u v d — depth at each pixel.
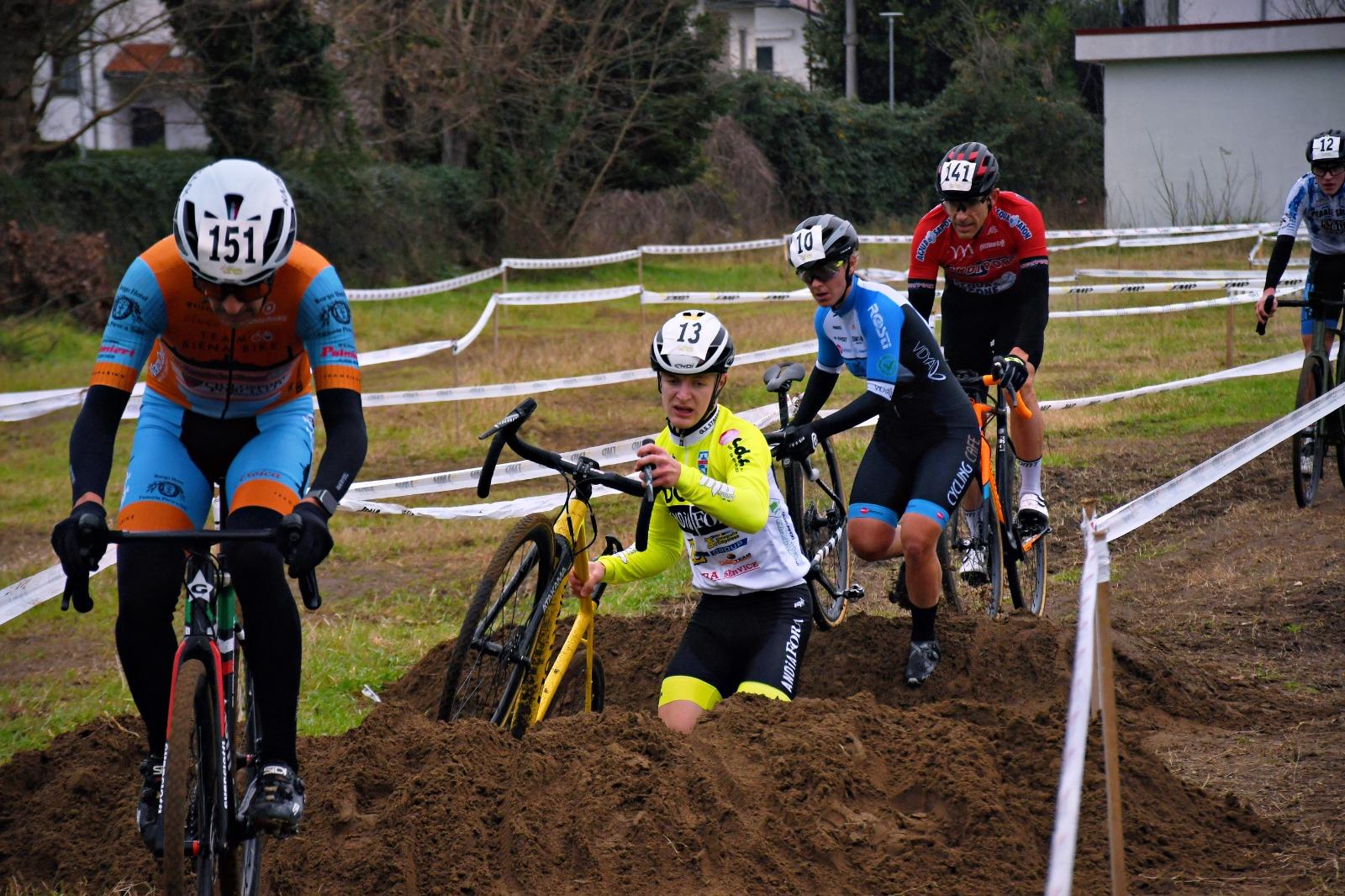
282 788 5.80
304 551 5.39
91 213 39.72
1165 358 26.83
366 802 6.94
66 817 7.23
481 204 53.03
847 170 70.69
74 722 9.73
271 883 6.31
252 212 5.51
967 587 12.82
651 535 8.45
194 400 6.52
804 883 6.14
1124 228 56.12
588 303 44.53
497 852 6.32
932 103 74.50
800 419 10.52
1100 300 35.75
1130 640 10.17
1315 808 7.19
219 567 5.99
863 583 13.44
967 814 6.58
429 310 41.41
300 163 47.09
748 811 6.49
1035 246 11.53
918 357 9.38
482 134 53.25
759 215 66.62
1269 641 10.65
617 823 6.37
